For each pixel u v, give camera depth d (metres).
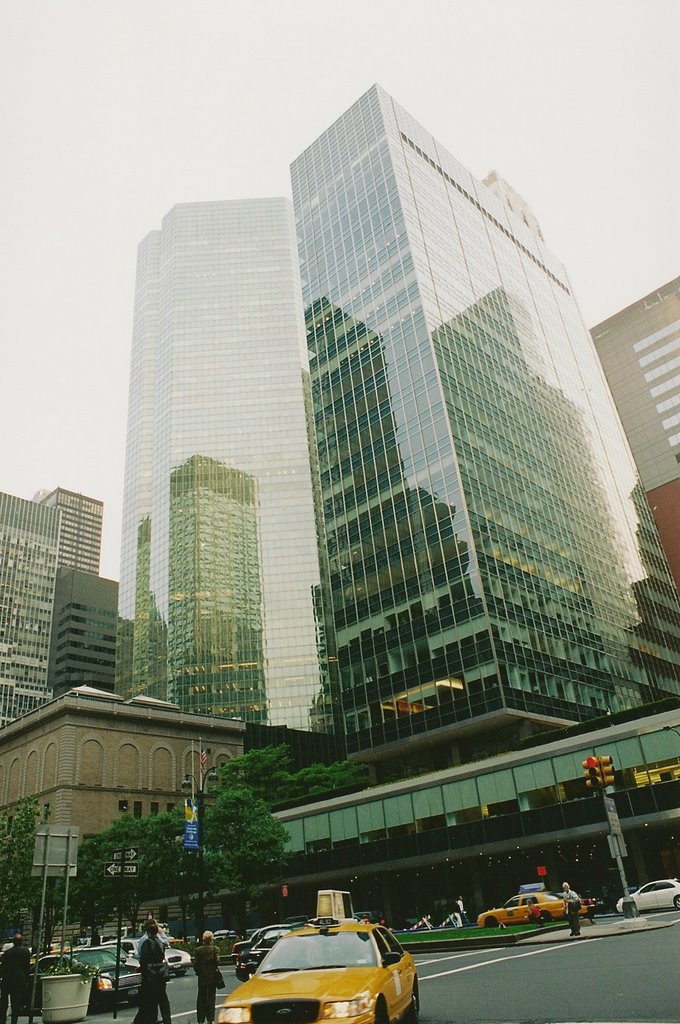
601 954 18.12
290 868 63.12
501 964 19.11
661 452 141.50
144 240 178.38
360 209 94.31
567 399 105.00
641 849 45.06
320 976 9.18
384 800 57.72
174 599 126.44
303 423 141.38
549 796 48.12
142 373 162.00
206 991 14.81
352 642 74.31
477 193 112.19
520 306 105.19
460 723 62.03
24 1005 16.84
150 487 148.38
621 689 78.06
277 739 107.94
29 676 191.12
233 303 153.12
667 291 151.38
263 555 129.00
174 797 76.69
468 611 64.69
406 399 78.25
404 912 57.00
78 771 70.88
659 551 111.94
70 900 53.50
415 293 81.38
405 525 73.56
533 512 79.38
